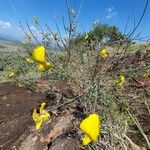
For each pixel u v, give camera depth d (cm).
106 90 275
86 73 289
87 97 259
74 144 233
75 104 275
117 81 287
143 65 309
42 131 271
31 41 345
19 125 340
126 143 208
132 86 321
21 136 288
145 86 318
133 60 319
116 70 305
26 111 383
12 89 501
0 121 369
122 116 249
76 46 322
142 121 251
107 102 259
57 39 311
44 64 183
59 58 308
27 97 448
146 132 234
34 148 264
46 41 312
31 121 338
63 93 305
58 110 283
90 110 247
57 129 264
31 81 481
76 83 287
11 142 300
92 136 112
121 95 282
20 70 564
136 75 310
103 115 238
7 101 447
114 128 223
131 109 266
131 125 246
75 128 254
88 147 217
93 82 269
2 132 334
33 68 520
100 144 212
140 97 293
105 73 286
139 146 215
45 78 481
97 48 303
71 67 298
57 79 345
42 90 453
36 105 399
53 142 248
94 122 112
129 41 277
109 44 301
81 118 262
